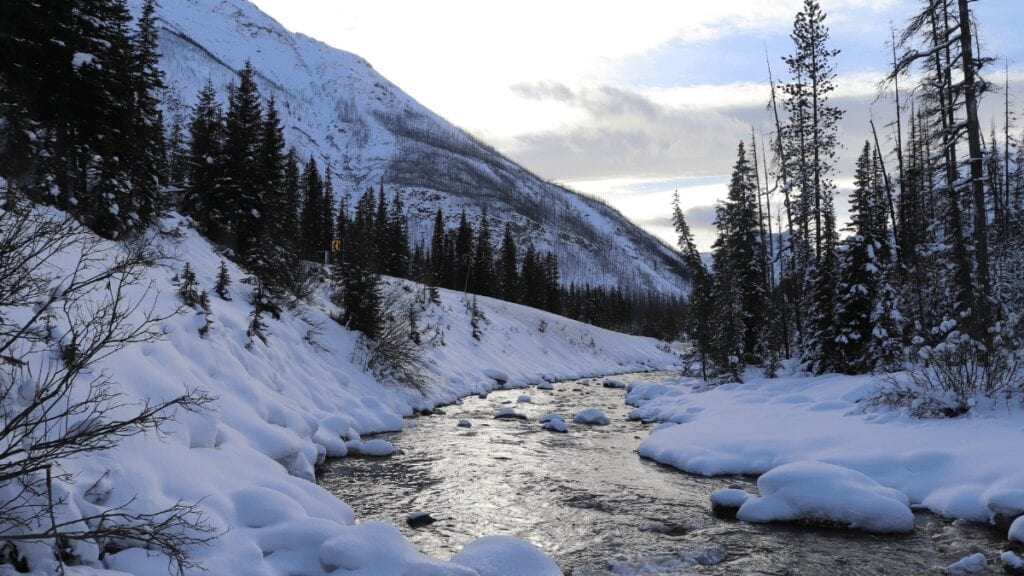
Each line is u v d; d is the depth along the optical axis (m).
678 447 15.11
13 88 19.47
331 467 13.93
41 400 5.18
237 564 6.60
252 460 9.88
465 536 9.84
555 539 9.73
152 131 26.41
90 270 12.80
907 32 17.23
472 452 16.17
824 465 10.78
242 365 14.91
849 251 24.06
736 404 20.30
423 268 75.69
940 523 9.84
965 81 15.86
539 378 41.66
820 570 8.33
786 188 30.11
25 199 5.93
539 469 14.37
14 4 19.53
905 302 23.06
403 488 12.56
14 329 6.22
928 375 15.20
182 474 7.96
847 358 23.70
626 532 10.02
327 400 18.33
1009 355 14.04
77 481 6.42
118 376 8.95
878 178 31.20
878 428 13.66
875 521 9.69
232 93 35.53
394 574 6.78
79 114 21.83
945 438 12.12
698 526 10.28
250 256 25.97
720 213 35.47
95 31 22.73
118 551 6.38
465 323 43.97
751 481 13.07
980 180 15.71
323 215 68.62
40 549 5.52
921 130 18.59
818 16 28.33
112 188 22.06
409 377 24.97
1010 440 11.31
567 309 112.50
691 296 34.19
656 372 61.88
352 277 25.45
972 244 17.84
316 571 6.93
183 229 27.48
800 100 29.03
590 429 20.42
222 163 33.00
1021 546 8.73
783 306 30.50
